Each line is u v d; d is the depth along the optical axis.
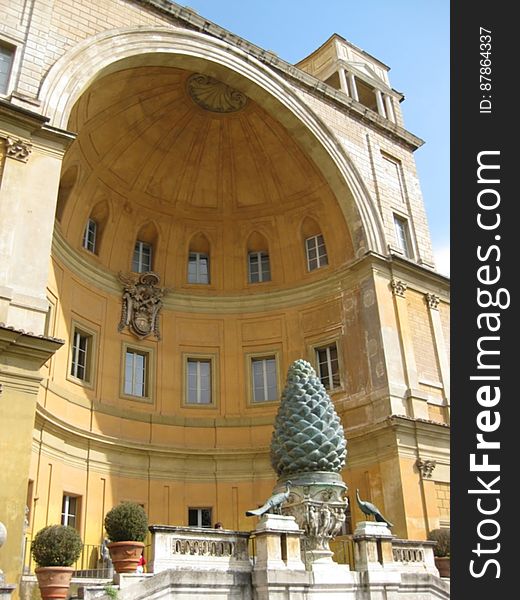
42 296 14.15
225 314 24.53
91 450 19.92
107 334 21.92
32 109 15.73
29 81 16.20
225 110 23.11
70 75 16.91
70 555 10.53
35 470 17.22
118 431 20.97
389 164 25.92
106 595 9.33
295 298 24.31
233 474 21.98
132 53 18.70
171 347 23.47
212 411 22.97
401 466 19.50
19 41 16.55
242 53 21.61
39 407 17.14
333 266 23.75
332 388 22.45
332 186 23.48
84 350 21.28
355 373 21.94
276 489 11.95
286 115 22.52
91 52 17.77
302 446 11.91
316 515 11.51
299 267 24.67
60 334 19.77
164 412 22.33
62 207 20.50
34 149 15.39
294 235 24.92
